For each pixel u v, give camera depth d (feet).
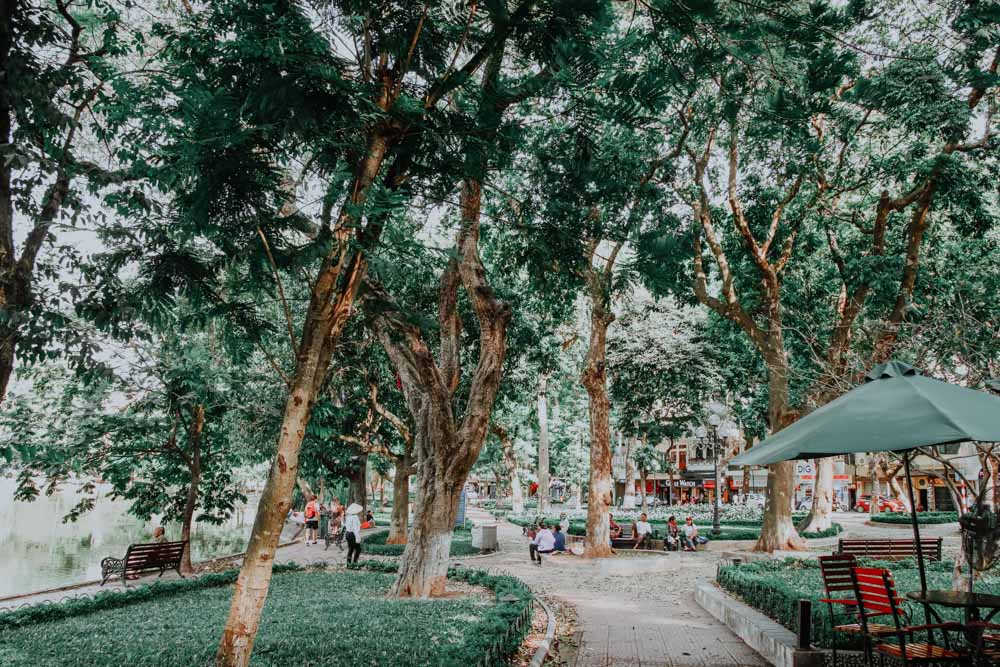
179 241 22.81
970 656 19.80
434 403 41.11
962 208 60.23
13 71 19.81
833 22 31.45
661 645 30.89
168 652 24.99
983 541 25.93
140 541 94.22
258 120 18.53
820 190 63.57
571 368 127.65
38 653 25.36
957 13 49.08
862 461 169.48
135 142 21.99
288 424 17.81
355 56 19.95
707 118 56.18
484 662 22.82
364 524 98.84
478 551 79.61
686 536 78.89
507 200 40.70
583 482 177.27
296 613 33.27
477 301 42.19
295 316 58.39
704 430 96.37
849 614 26.86
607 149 43.37
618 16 32.42
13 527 116.57
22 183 21.59
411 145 20.83
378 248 20.94
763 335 68.80
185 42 18.24
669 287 35.04
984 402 18.94
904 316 64.13
